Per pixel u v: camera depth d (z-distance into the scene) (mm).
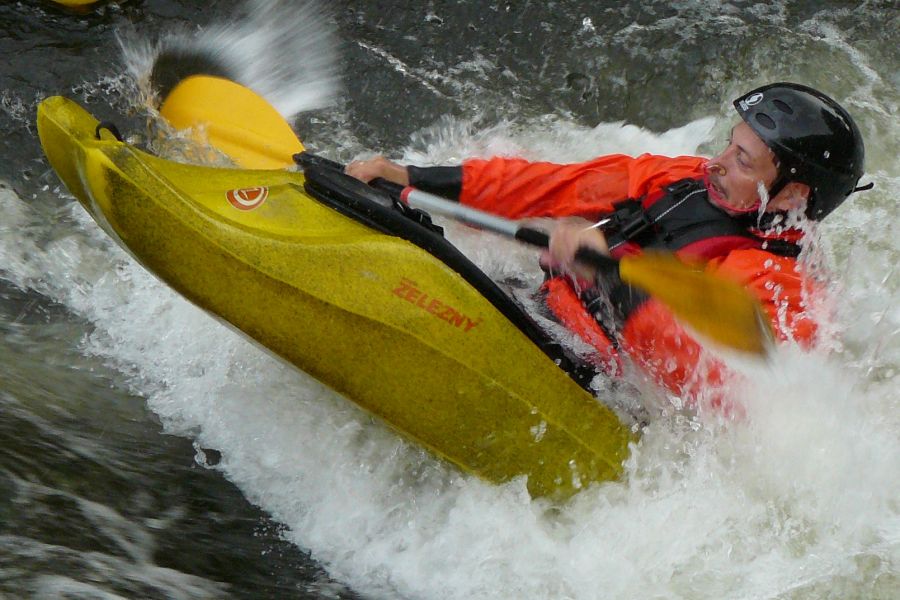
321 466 11680
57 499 9406
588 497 11680
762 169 11305
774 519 11602
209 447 11688
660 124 18781
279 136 15047
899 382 12836
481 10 20109
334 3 19734
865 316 13344
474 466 11523
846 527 11617
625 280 10859
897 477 12109
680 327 11117
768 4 20594
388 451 11891
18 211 14773
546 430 11406
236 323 10750
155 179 10195
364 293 10719
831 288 12352
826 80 19203
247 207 11102
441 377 11023
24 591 8047
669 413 11898
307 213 11219
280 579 10000
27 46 17375
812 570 11164
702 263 11648
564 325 12109
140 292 13594
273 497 11297
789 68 19375
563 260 11367
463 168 13125
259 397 12203
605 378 11945
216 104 15117
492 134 18250
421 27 19719
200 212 10359
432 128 18234
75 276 13836
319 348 10828
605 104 18969
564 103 18922
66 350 12523
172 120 15227
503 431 11320
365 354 10883
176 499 10492
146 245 10328
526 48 19625
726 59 19516
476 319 11031
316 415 12086
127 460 10711
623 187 12719
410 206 11883
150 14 18438
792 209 11492
